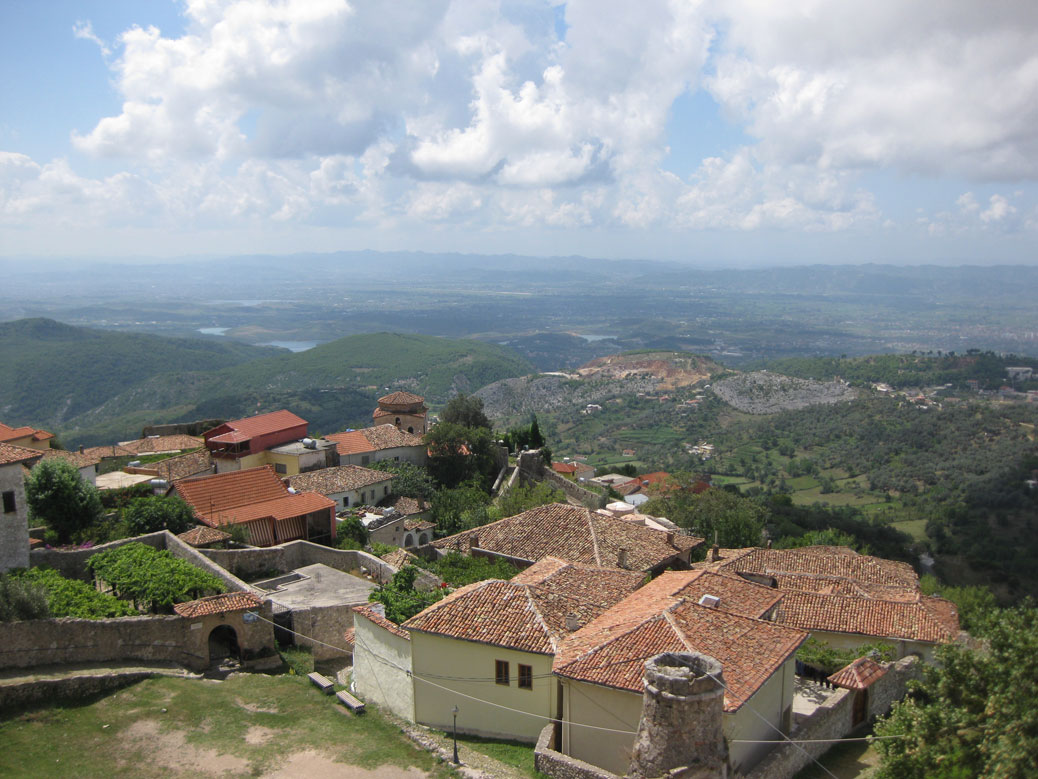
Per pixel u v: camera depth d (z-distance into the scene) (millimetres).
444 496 65750
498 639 24906
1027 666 18547
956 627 36188
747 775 20438
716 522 64812
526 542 43219
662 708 17688
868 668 28031
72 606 28391
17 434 66875
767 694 23125
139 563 33500
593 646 23453
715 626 24531
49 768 20750
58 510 42688
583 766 20781
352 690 28891
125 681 25562
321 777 21266
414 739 23906
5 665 24812
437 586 36469
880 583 42469
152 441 78125
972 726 19406
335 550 42031
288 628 32188
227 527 43625
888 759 20688
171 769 21203
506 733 24859
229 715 24469
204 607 28938
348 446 69125
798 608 35938
